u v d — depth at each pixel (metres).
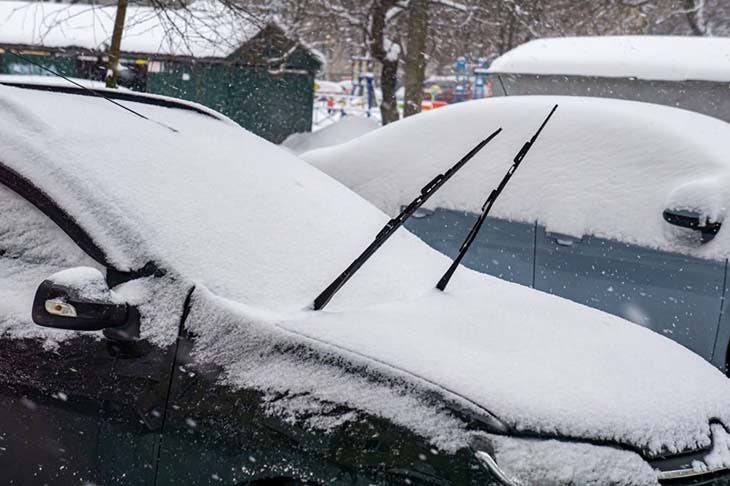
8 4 19.25
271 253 3.19
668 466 2.54
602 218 5.37
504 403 2.47
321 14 17.33
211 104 17.72
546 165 5.72
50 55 18.05
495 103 6.25
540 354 2.90
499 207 5.78
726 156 5.23
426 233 6.08
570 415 2.51
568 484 2.35
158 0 10.23
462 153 6.16
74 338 2.81
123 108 3.78
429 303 3.24
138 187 3.09
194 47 15.91
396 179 6.38
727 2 20.02
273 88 19.08
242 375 2.65
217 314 2.75
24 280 2.94
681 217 4.91
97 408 2.76
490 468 2.35
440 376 2.55
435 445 2.42
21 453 2.88
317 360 2.63
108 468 2.74
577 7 19.39
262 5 15.04
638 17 21.48
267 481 2.58
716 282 4.82
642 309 5.12
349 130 18.08
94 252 2.86
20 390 2.86
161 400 2.69
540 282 5.55
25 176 2.99
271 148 4.17
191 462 2.65
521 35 19.89
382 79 18.41
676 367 3.11
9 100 3.29
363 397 2.53
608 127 5.64
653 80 8.71
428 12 17.83
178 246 2.94
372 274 3.39
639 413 2.63
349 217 3.79
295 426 2.55
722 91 8.44
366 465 2.47
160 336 2.73
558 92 9.43
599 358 2.98
